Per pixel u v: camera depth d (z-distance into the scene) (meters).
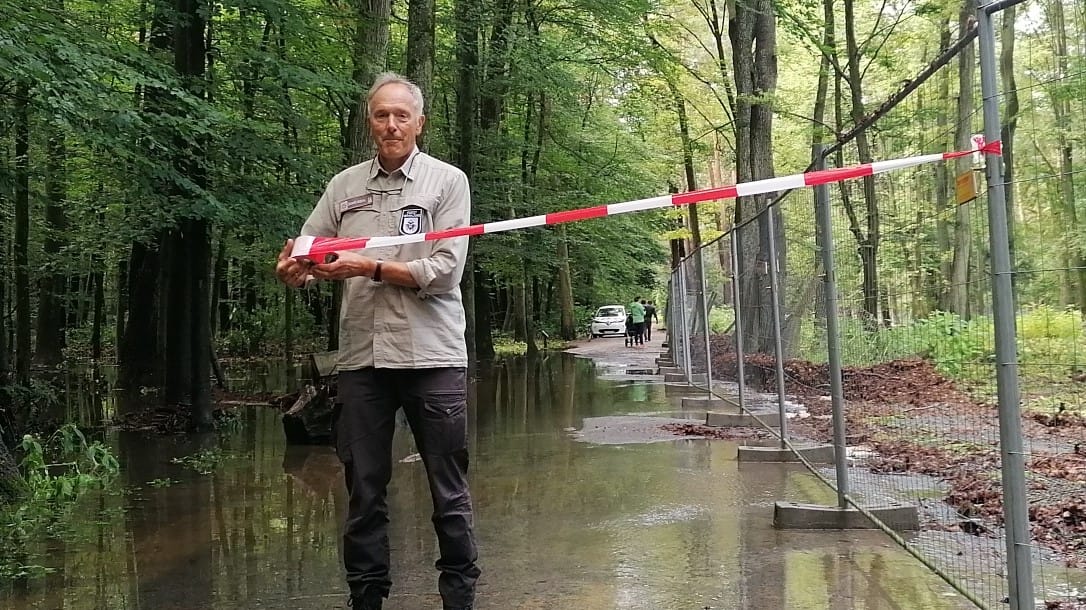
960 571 4.11
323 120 18.50
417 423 3.42
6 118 8.84
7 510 6.55
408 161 3.46
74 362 26.34
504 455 8.39
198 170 10.46
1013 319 3.18
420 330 3.34
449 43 19.64
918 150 4.21
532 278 32.97
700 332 13.65
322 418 9.83
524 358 24.98
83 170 15.90
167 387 12.27
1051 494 5.18
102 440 10.49
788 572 4.34
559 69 21.34
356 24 11.91
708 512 5.73
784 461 7.45
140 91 9.90
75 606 4.26
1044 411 3.51
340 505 6.52
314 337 31.58
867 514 4.94
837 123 17.86
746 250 9.57
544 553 4.86
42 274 19.73
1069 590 3.96
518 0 20.17
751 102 15.97
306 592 4.34
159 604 4.24
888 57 19.16
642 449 8.40
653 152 30.02
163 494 7.15
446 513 3.40
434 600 4.11
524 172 23.22
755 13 16.42
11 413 10.89
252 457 8.98
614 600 4.01
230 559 5.05
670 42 27.33
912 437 4.60
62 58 7.81
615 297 45.97
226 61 11.46
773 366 8.39
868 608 3.78
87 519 6.25
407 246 3.39
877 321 4.87
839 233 5.43
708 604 3.91
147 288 17.28
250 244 21.73
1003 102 3.24
